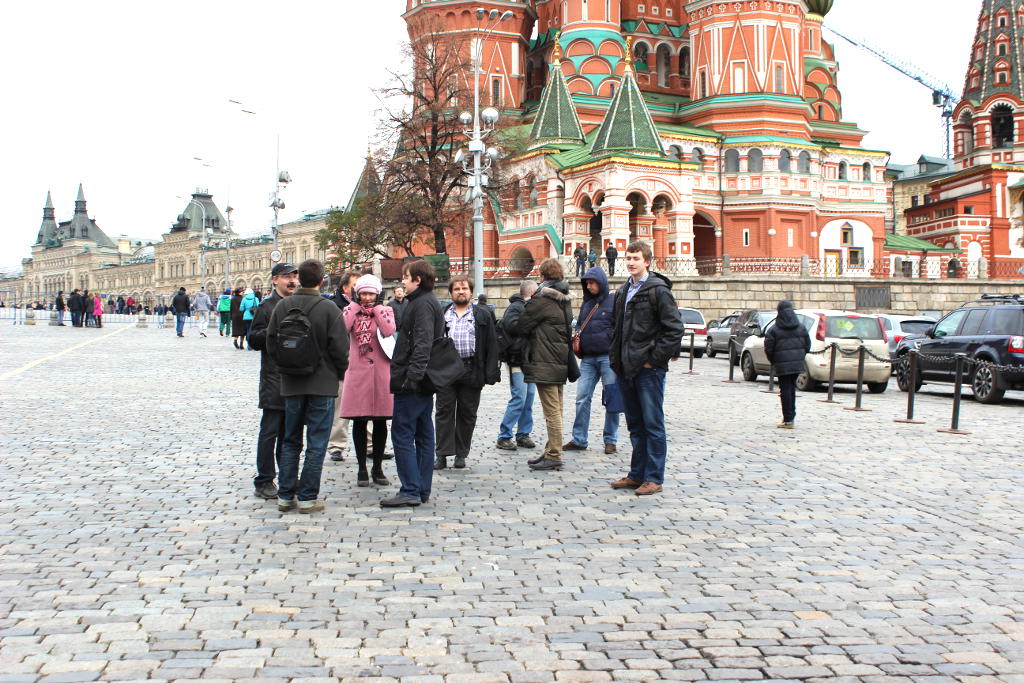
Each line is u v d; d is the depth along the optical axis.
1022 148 78.31
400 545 7.48
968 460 11.77
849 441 13.34
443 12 67.12
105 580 6.47
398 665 5.08
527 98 73.00
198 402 16.75
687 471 10.77
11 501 8.78
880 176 69.81
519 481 10.25
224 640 5.40
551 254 57.09
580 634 5.55
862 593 6.34
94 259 178.38
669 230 53.16
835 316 22.17
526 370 11.02
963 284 48.09
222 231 146.75
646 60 70.88
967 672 5.05
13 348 31.31
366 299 9.87
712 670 5.05
